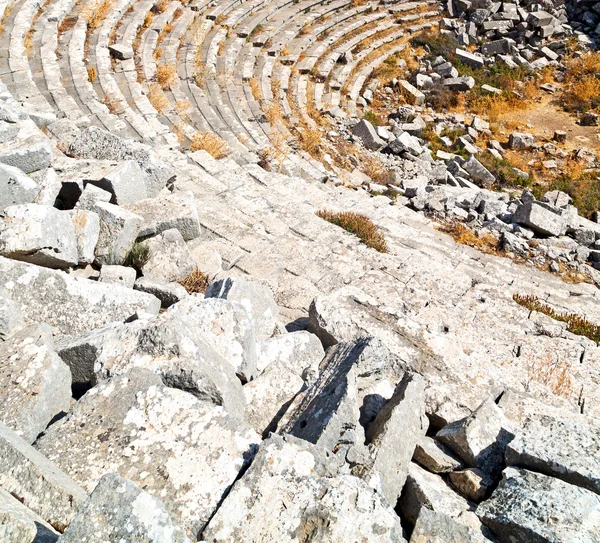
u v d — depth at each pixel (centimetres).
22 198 926
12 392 579
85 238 913
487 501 574
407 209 2106
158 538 415
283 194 1691
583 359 1104
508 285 1603
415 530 516
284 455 527
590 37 3766
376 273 1260
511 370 1011
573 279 1917
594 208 2434
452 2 3934
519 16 3819
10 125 1072
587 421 768
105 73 2325
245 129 2386
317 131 2650
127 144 1247
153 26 2834
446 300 1266
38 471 481
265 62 3061
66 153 1266
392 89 3272
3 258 746
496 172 2620
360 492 503
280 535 484
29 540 424
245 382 709
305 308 1031
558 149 2856
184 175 1574
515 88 3328
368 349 715
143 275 972
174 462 534
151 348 624
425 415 718
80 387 671
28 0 2517
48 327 655
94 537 410
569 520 525
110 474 436
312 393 662
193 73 2661
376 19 3800
